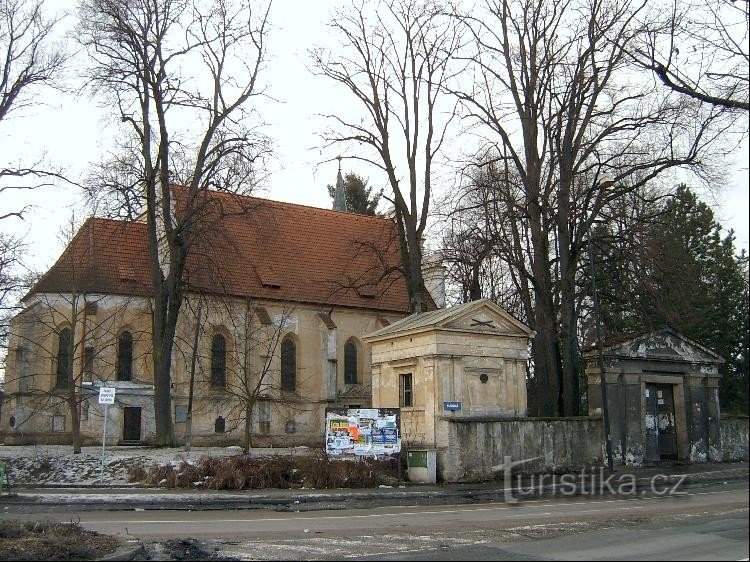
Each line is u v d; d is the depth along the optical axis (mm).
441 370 27156
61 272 37688
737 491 22125
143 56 34625
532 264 35531
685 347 31922
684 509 17453
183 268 36469
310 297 43594
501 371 28750
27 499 20594
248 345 39719
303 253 46469
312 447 37969
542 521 15852
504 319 29109
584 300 35344
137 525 16141
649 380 30734
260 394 39625
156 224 38156
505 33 33938
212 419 39531
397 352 29500
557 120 32500
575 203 30703
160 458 28266
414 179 37375
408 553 11992
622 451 29688
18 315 37438
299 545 13062
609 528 14367
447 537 13789
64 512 19016
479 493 22797
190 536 14281
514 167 35062
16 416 37281
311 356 43094
